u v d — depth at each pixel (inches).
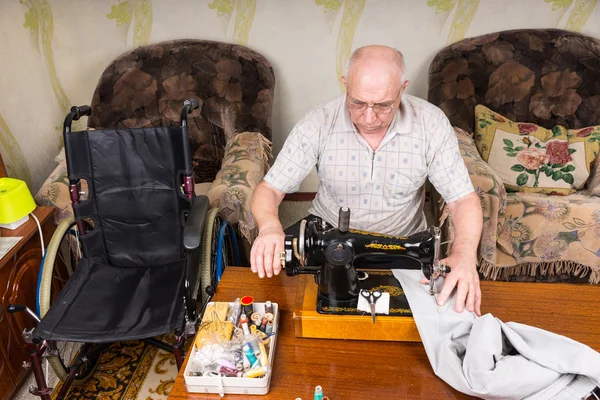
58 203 82.2
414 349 49.3
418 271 54.4
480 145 96.2
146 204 73.9
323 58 112.5
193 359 47.3
